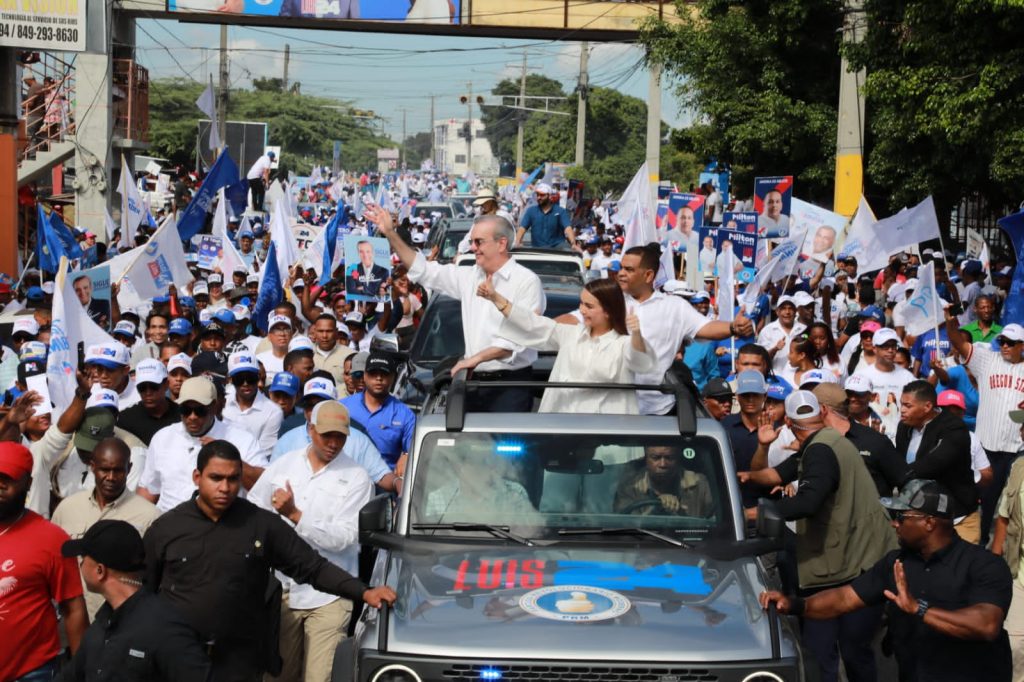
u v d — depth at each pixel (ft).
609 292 21.97
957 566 17.76
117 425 27.35
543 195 52.85
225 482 18.88
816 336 38.24
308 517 22.54
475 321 25.35
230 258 59.26
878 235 49.93
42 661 19.47
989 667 17.89
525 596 17.54
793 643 17.08
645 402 22.75
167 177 138.62
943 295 54.44
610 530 19.13
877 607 22.52
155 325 39.47
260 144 182.80
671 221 64.44
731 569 18.43
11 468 19.03
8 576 19.10
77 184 105.70
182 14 118.01
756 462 25.49
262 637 19.58
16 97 88.17
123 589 15.46
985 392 35.58
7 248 76.23
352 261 50.72
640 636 16.57
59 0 86.17
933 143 66.28
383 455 29.01
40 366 31.65
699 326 23.76
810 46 84.38
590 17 122.52
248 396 29.84
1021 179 57.57
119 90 113.50
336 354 39.06
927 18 57.98
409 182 271.08
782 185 55.31
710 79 87.86
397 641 16.75
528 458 19.85
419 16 121.90
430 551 18.88
